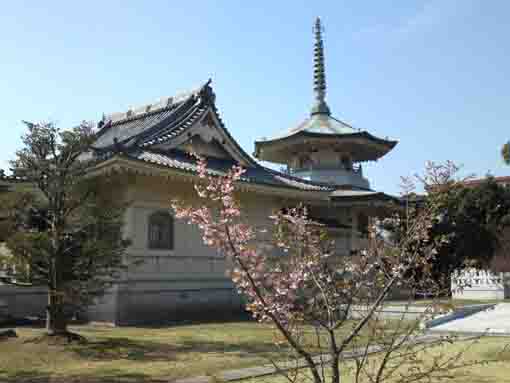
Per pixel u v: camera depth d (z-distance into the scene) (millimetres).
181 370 10820
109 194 21734
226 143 27922
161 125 26344
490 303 28078
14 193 14188
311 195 28172
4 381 9898
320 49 42500
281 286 6582
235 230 6613
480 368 10844
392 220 7785
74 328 18344
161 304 21516
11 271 14539
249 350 13438
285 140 36844
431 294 7375
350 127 38875
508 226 31938
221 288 24031
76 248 14828
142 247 21375
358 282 6969
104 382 9797
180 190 23219
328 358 11094
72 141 14578
